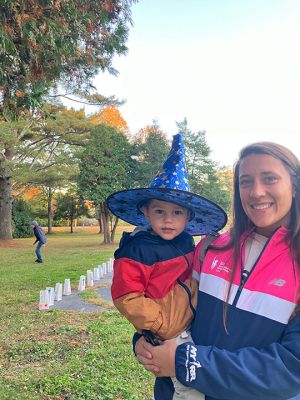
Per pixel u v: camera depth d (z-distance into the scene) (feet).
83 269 47.32
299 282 5.15
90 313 26.30
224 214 6.97
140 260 6.37
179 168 7.36
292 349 4.80
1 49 16.99
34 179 95.40
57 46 19.36
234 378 4.82
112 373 15.48
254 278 5.39
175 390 5.74
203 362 5.02
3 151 90.79
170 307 6.24
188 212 7.12
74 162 93.20
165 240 6.70
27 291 34.17
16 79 20.01
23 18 17.02
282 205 5.50
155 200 6.91
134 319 6.15
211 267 6.00
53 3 17.66
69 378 14.99
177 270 6.48
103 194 79.61
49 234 141.59
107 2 21.89
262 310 5.17
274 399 4.83
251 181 5.68
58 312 26.45
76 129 88.58
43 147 94.07
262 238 5.76
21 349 18.74
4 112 21.52
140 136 87.04
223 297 5.56
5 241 89.92
